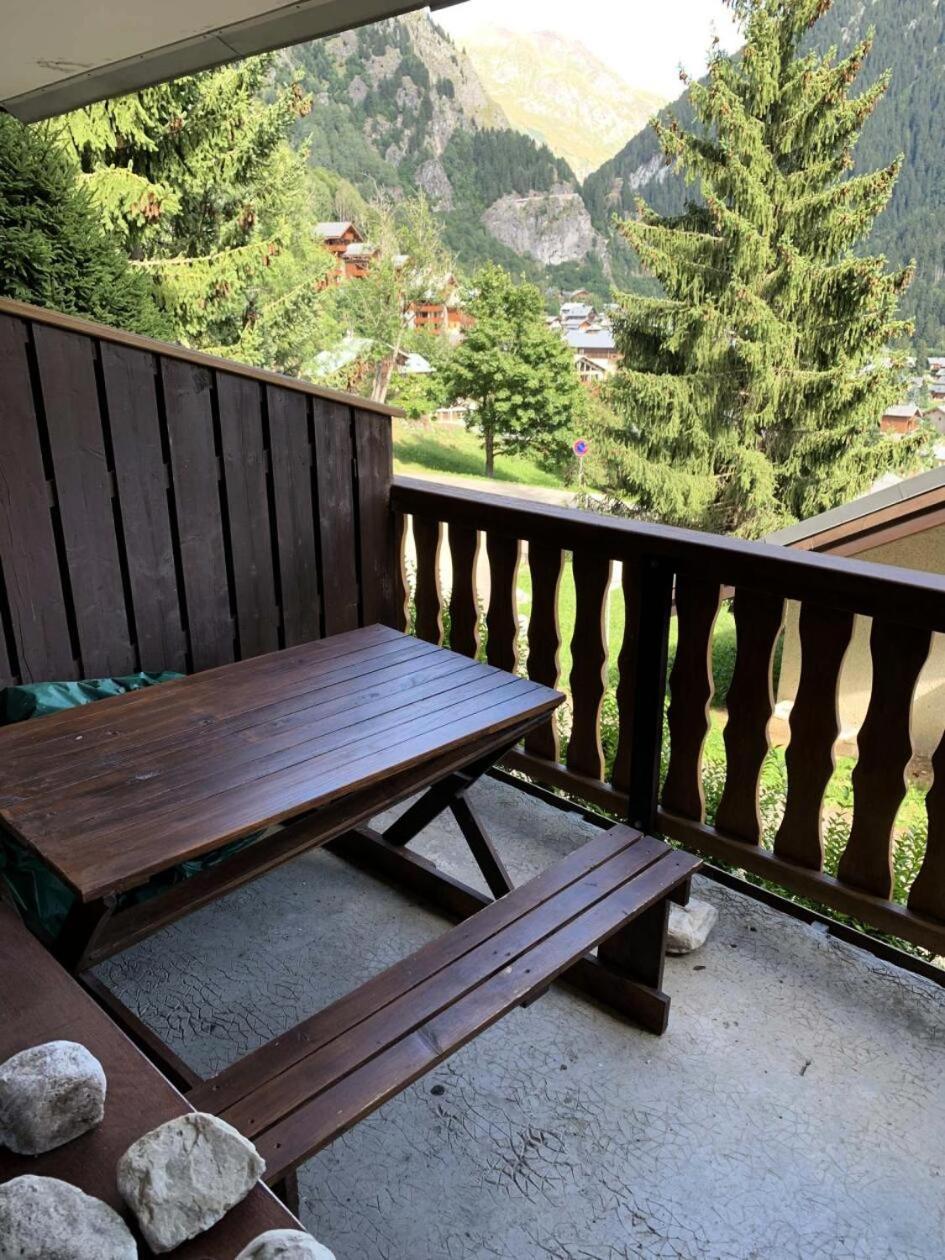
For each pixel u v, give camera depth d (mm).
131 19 2838
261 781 1536
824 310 14375
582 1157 1631
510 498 2746
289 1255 800
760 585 2049
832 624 1975
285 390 2602
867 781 2002
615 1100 1749
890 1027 1932
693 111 15281
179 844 1339
